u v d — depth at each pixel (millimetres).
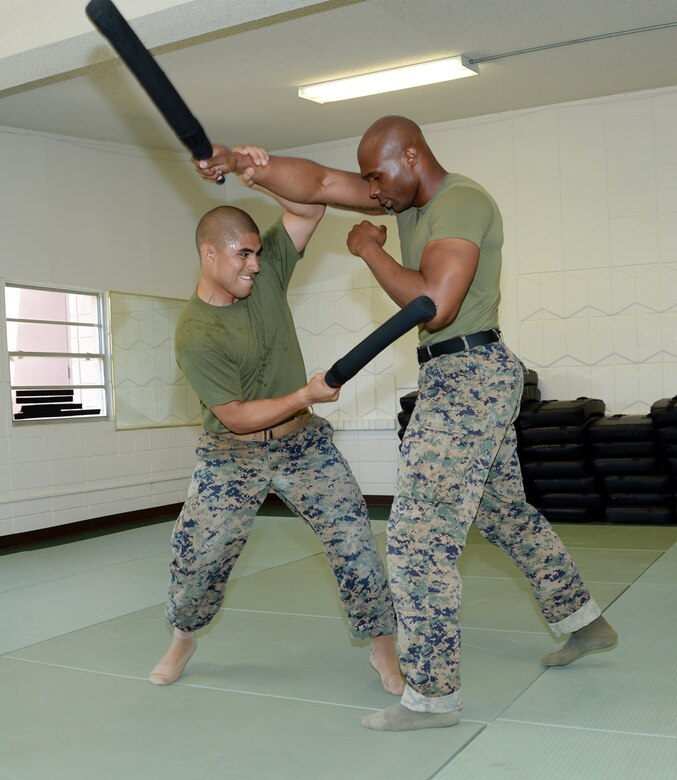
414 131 2578
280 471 2846
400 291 2379
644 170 7000
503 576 4641
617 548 5363
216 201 8617
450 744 2391
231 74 6125
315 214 2918
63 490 7000
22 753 2471
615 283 7105
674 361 6934
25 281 6848
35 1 4492
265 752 2402
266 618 3916
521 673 2996
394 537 2482
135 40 1761
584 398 6926
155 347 7922
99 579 5070
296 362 2975
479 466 2506
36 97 6188
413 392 7480
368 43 5672
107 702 2877
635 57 6199
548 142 7301
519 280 7434
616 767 2197
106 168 7562
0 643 3699
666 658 3096
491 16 5379
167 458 7973
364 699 2812
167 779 2258
